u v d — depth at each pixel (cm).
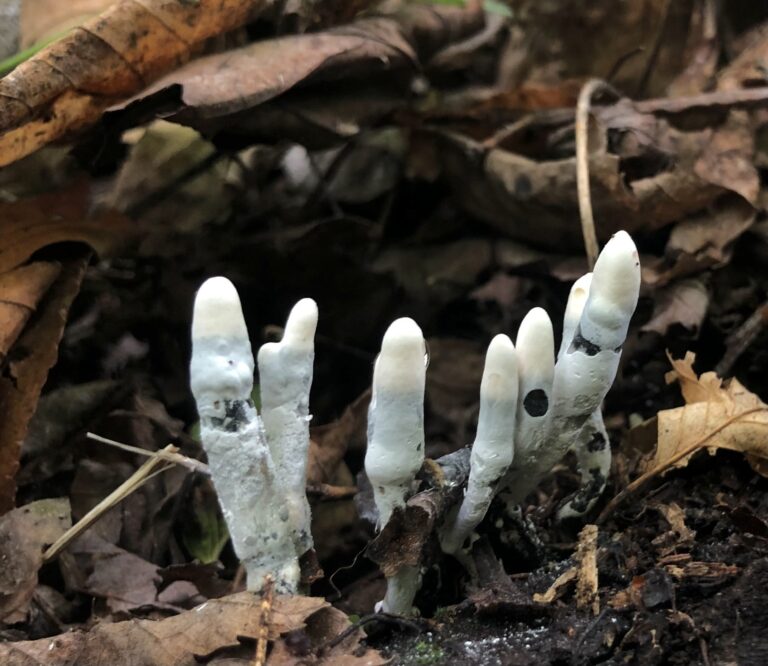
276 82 22
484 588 15
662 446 18
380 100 26
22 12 27
